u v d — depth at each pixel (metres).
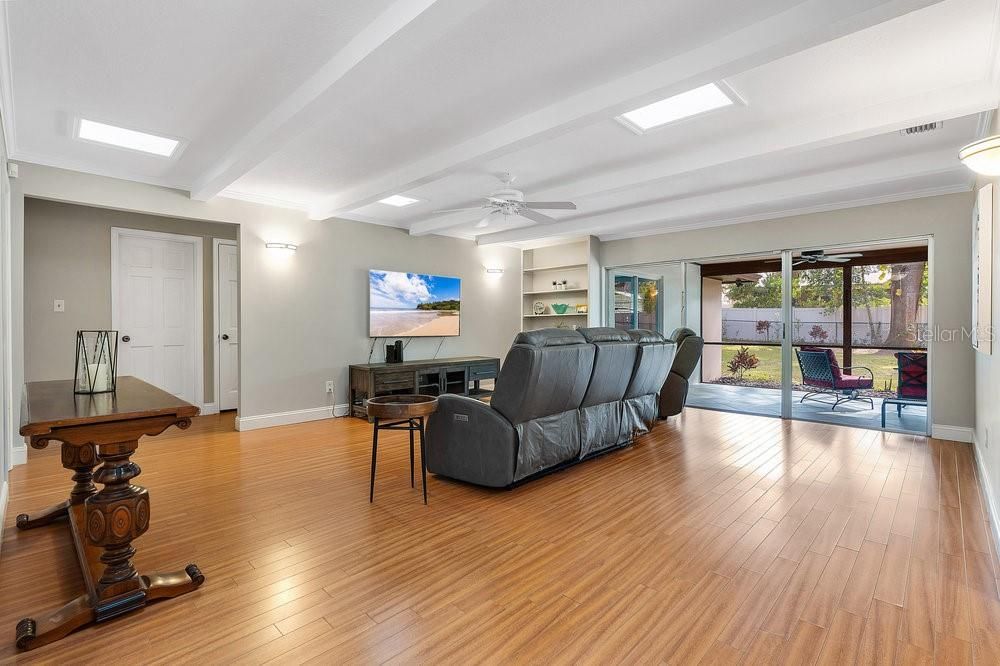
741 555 2.29
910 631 1.71
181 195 4.55
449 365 6.21
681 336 5.47
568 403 3.52
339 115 3.05
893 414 5.56
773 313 5.87
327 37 2.22
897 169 3.91
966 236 4.39
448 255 6.95
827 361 5.56
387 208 5.54
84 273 4.94
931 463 3.77
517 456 3.15
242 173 3.71
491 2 1.94
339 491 3.21
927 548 2.35
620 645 1.65
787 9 1.99
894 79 2.58
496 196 4.12
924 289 4.99
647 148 3.62
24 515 2.66
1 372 2.68
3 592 2.02
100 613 1.77
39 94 2.77
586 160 3.88
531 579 2.09
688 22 2.09
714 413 5.97
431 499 3.06
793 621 1.78
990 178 3.13
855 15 1.81
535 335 3.06
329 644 1.66
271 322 5.20
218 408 5.95
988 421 3.12
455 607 1.88
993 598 1.91
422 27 1.92
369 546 2.41
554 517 2.76
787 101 2.85
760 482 3.35
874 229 4.88
